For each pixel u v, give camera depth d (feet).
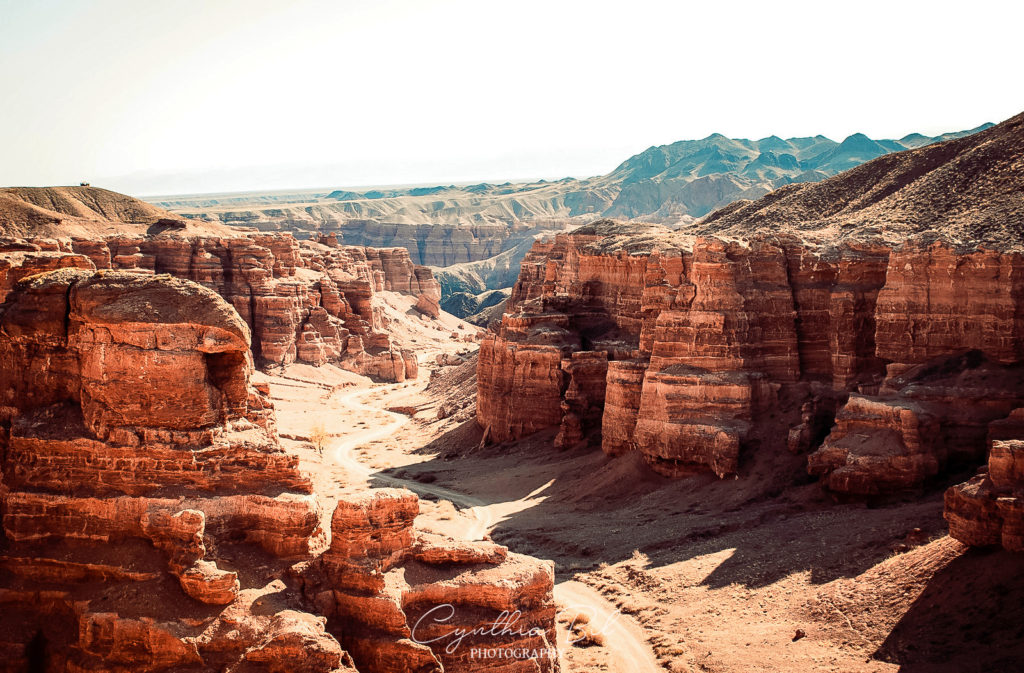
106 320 86.48
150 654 76.54
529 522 170.71
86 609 79.92
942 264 163.53
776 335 184.34
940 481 145.07
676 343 183.93
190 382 86.74
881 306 168.96
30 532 84.48
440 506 182.50
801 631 106.11
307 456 216.33
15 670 78.23
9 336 90.12
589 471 199.21
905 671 93.40
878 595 107.86
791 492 157.28
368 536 84.28
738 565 130.00
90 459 85.61
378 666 79.97
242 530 85.20
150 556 82.17
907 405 149.59
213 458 85.92
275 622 77.15
